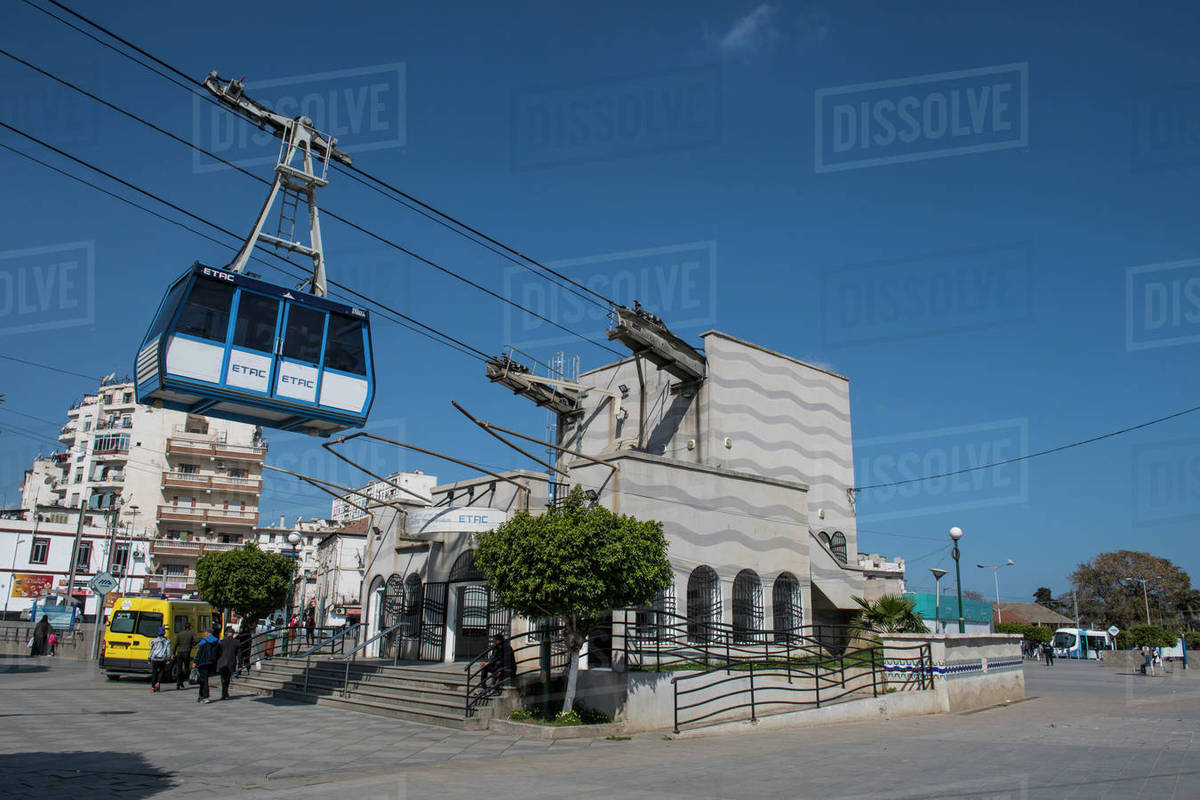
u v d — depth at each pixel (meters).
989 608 57.91
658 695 17.12
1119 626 85.69
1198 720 18.98
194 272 16.08
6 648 37.09
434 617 24.61
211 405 16.66
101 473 67.69
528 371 34.00
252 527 67.31
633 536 16.48
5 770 11.35
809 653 24.77
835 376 36.41
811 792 10.02
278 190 18.41
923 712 20.47
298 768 12.23
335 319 18.06
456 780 11.23
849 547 34.91
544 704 17.00
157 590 62.41
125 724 16.39
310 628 30.89
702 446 30.64
